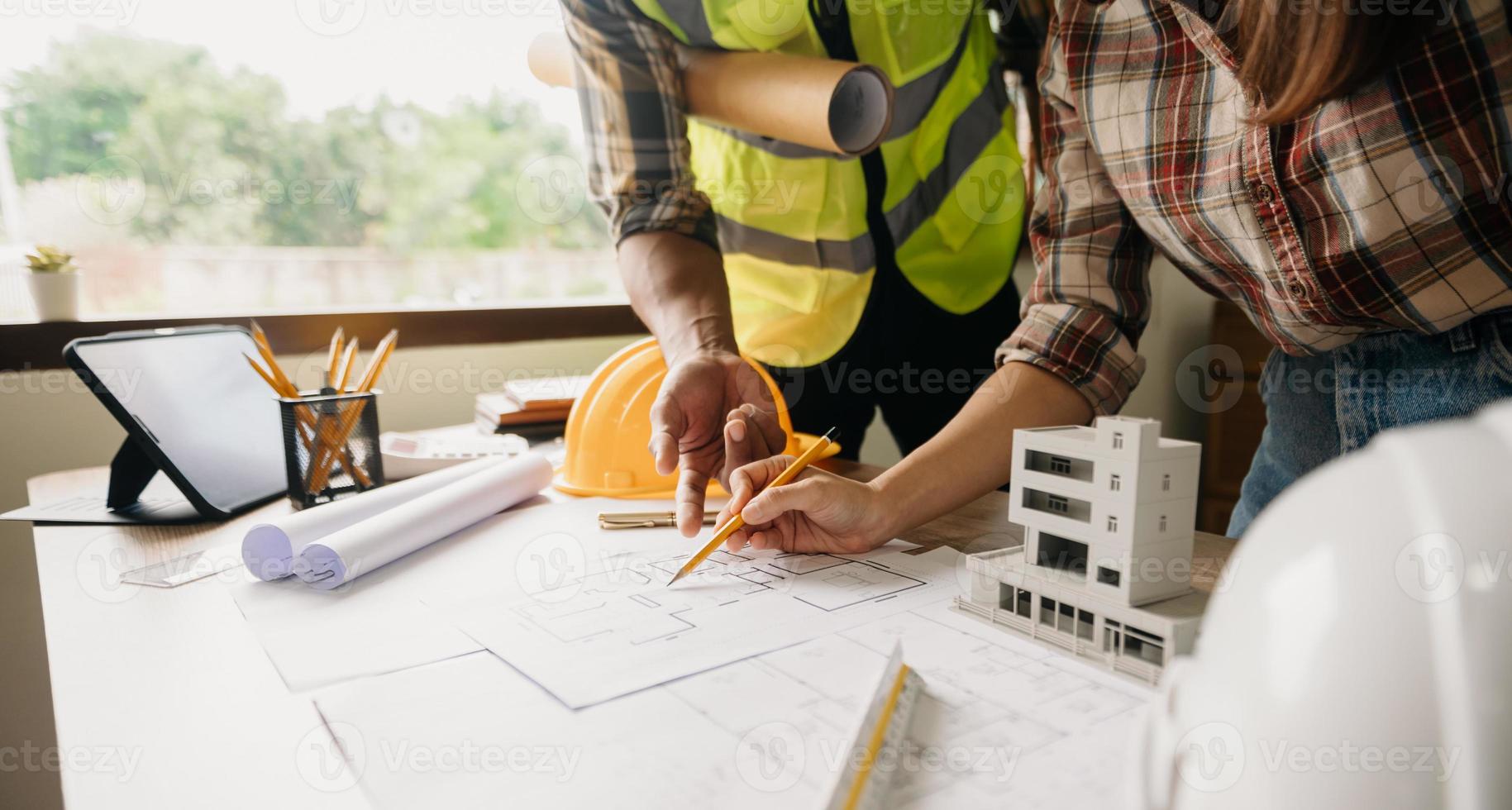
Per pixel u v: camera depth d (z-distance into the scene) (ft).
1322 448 2.49
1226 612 0.76
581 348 4.86
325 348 4.15
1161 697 0.93
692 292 2.98
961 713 1.30
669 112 3.12
